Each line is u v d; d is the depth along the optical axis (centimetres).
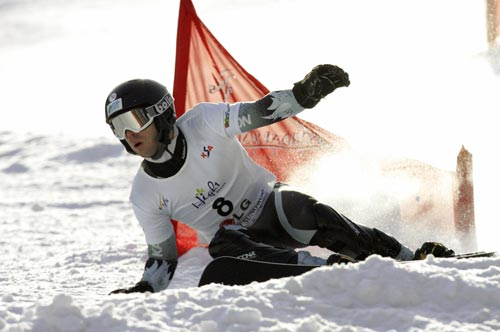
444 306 810
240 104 1292
